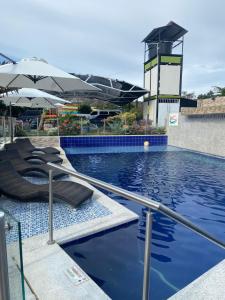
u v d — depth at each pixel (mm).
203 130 15375
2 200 5457
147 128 20766
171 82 25312
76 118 21578
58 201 5301
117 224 4504
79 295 2541
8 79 6297
